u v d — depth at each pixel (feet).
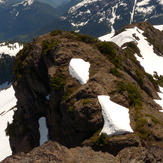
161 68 275.18
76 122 101.14
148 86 152.25
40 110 145.28
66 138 113.39
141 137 86.28
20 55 157.28
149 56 296.10
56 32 160.35
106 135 89.30
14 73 156.66
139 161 67.62
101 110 97.91
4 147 211.61
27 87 149.69
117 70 125.29
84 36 153.69
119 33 353.31
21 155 71.82
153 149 71.05
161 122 96.53
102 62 127.54
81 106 99.60
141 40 325.01
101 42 150.10
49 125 135.74
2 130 263.70
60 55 130.41
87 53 133.18
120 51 156.56
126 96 105.19
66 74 120.78
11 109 329.72
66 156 71.20
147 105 110.63
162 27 534.37
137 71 153.58
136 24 370.12
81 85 113.09
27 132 147.02
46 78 142.10
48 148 72.43
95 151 81.66
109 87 108.68
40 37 159.84
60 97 117.91
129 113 98.17
